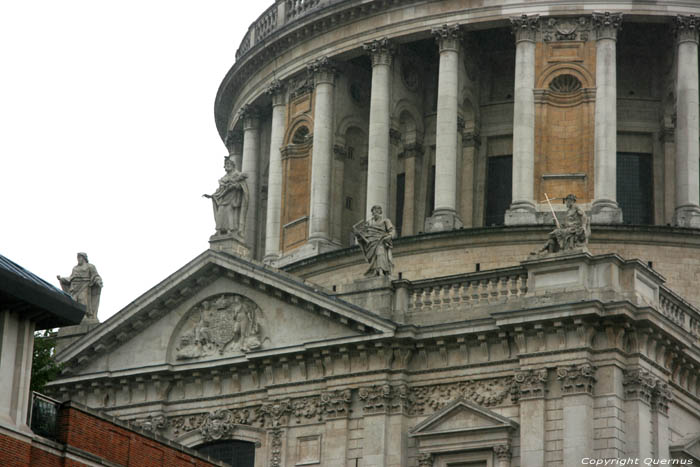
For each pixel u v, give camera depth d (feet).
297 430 278.05
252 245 376.89
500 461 260.42
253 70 380.37
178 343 293.43
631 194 342.85
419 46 354.74
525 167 329.93
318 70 358.64
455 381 268.21
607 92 332.80
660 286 268.00
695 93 334.03
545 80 337.31
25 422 200.03
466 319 268.82
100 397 297.12
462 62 344.69
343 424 273.13
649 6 337.31
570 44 338.75
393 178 349.41
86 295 307.58
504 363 265.54
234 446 285.23
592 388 256.93
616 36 338.54
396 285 276.21
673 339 262.88
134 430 218.79
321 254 335.47
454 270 320.09
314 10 360.07
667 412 263.08
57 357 297.94
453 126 336.70
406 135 353.72
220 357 288.10
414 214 347.97
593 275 261.65
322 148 352.69
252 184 380.58
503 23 340.80
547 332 260.62
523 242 318.65
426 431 266.98
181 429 289.74
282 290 282.36
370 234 280.92
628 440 255.09
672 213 336.49
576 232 265.95
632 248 321.11
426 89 357.82
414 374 271.90
